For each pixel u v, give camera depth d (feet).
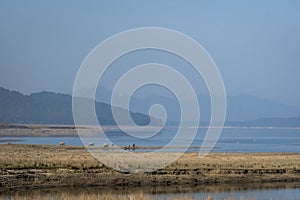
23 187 404.16
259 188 428.97
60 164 491.31
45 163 490.90
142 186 429.79
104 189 407.44
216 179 469.16
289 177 492.95
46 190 395.34
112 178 447.83
